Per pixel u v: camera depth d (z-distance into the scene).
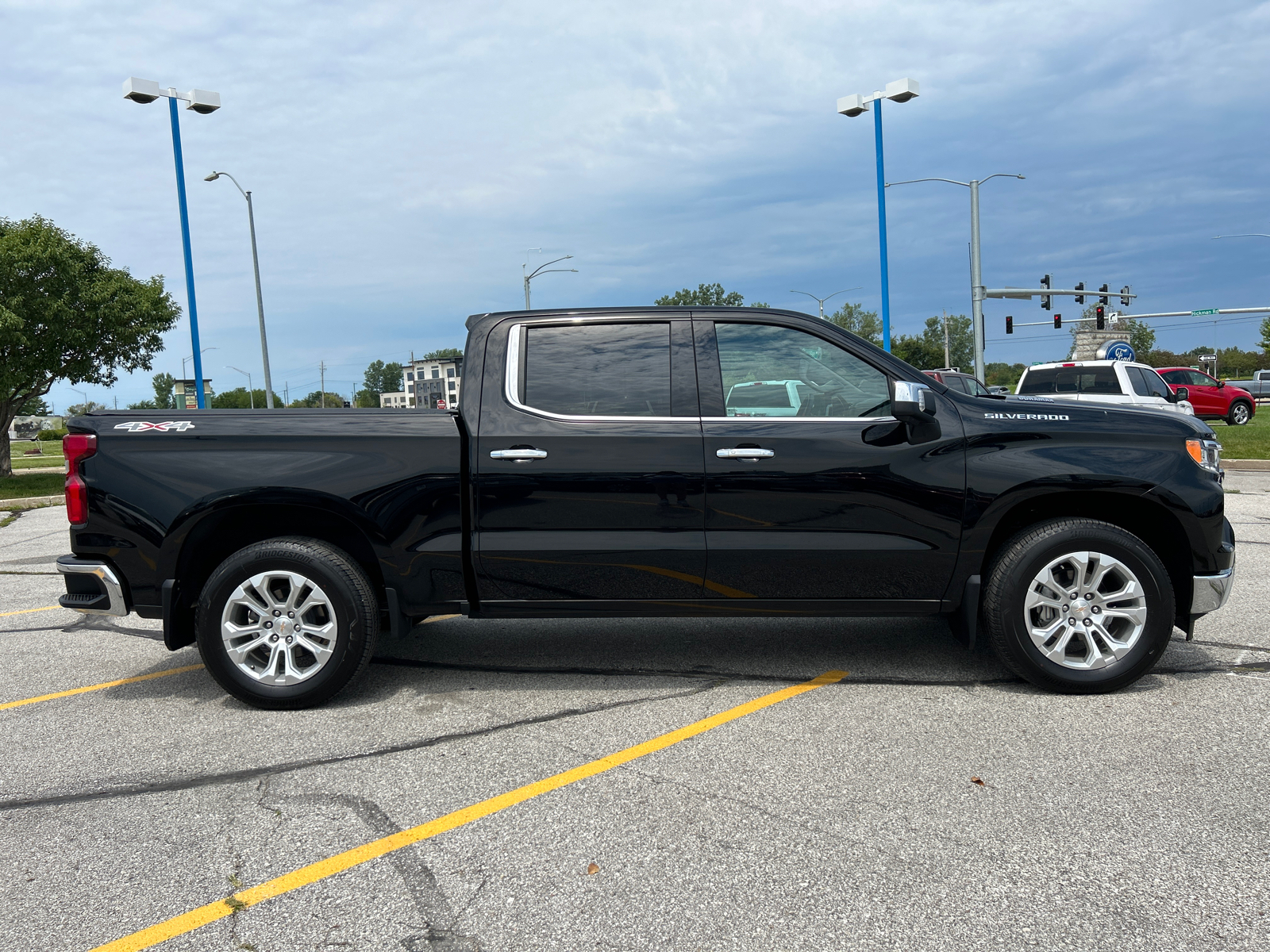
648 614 4.31
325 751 3.71
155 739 3.89
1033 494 4.12
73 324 20.75
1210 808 3.01
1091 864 2.67
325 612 4.34
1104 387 14.19
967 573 4.19
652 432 4.19
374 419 4.25
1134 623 4.14
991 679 4.46
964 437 4.16
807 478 4.14
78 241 21.62
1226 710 3.94
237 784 3.40
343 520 4.43
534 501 4.18
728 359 4.33
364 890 2.63
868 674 4.57
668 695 4.34
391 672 4.80
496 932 2.40
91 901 2.59
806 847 2.82
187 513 4.12
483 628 5.73
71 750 3.77
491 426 4.22
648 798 3.21
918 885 2.58
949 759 3.47
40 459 34.31
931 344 98.94
